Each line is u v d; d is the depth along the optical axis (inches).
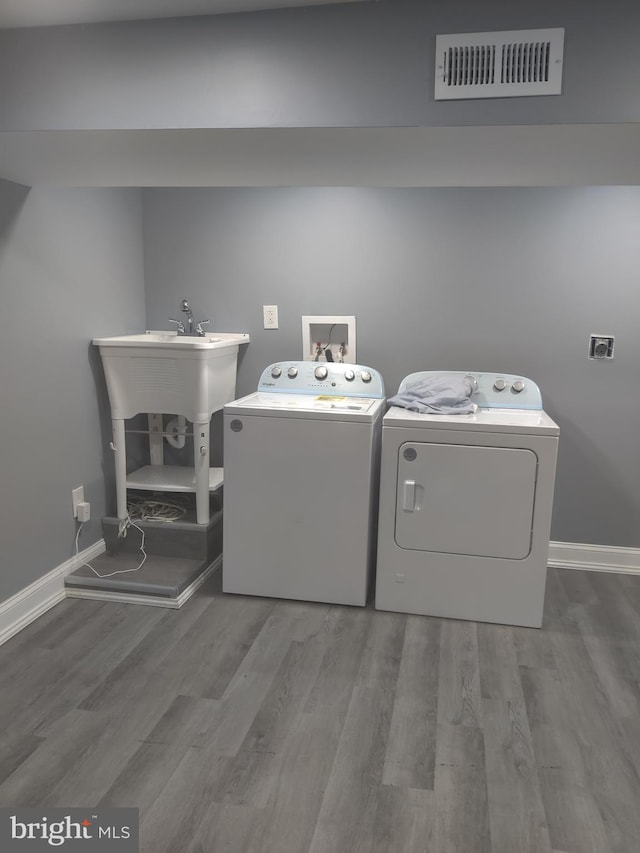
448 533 109.7
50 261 109.9
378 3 69.9
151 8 70.6
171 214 137.2
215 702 88.0
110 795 71.3
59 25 74.9
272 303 136.3
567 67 67.7
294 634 106.0
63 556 117.8
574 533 132.3
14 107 76.7
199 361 118.0
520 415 116.6
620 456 128.2
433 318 130.6
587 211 122.0
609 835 67.1
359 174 95.3
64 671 94.5
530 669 97.0
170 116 74.6
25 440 106.0
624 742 81.3
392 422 108.5
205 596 119.0
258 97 73.0
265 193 132.8
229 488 116.2
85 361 121.3
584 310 125.0
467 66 69.2
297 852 64.5
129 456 137.9
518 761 77.7
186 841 65.5
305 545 115.0
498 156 83.0
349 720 84.7
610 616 113.5
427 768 76.3
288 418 112.1
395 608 113.8
